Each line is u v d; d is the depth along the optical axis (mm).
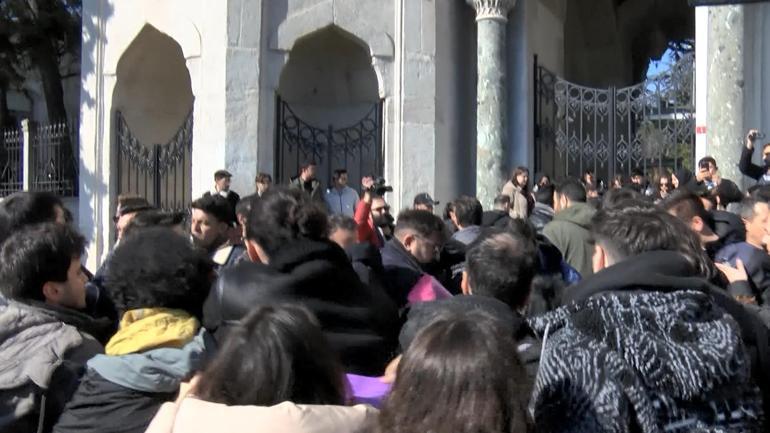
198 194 15203
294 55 16359
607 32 23750
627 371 2529
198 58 15438
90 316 3914
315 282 3674
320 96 16875
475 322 2309
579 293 2928
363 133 16156
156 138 17672
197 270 3568
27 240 3717
